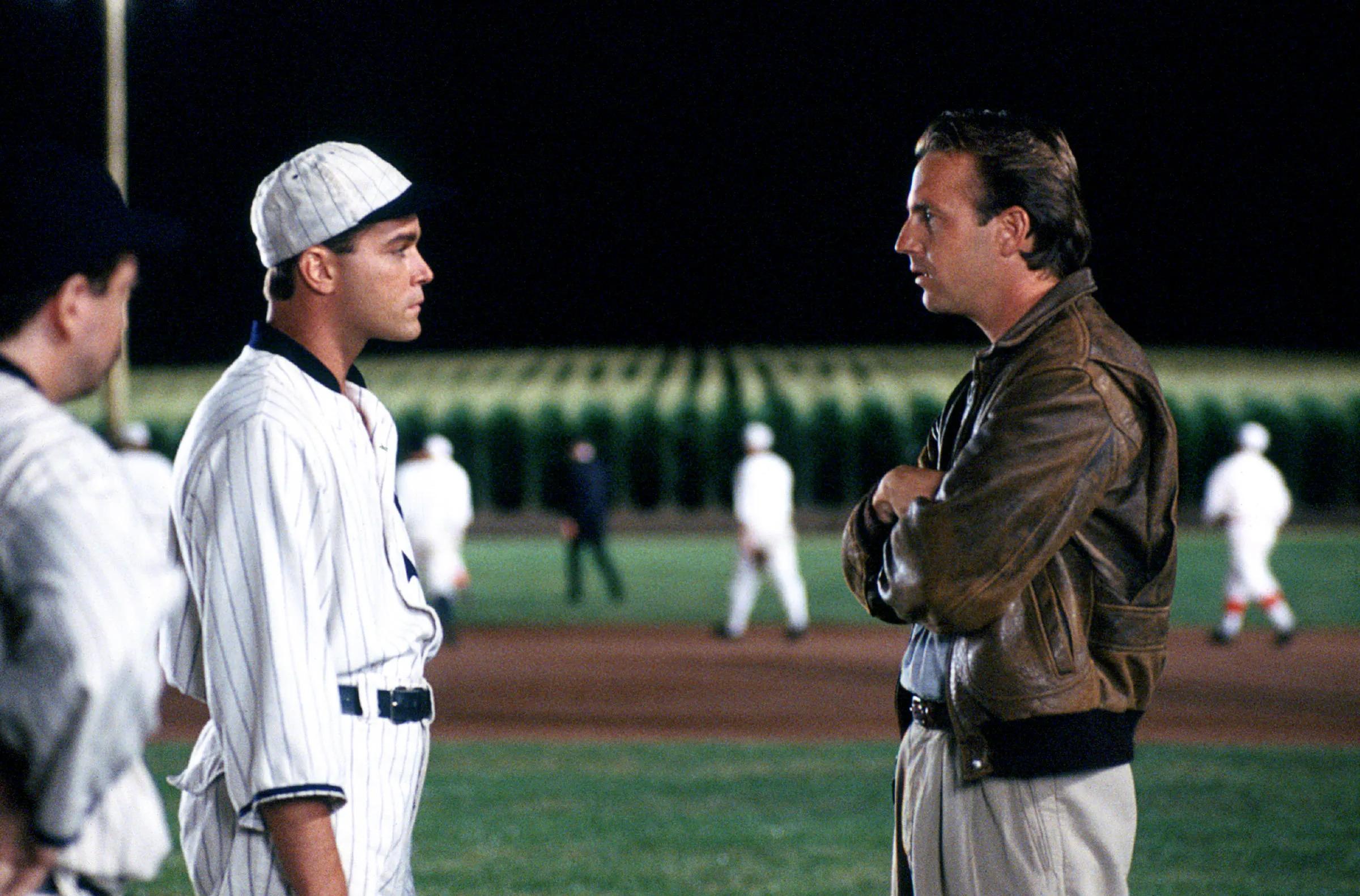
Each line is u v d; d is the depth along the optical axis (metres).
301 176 5.86
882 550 5.88
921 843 5.86
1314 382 68.69
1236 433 65.69
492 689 27.16
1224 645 32.78
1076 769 5.56
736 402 70.56
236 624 5.39
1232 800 16.20
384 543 5.95
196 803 5.77
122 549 3.87
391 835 5.77
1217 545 55.09
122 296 4.35
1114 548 5.68
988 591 5.40
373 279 5.92
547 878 12.75
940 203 5.98
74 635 3.69
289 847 5.31
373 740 5.71
